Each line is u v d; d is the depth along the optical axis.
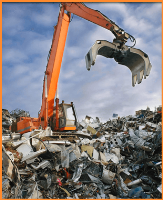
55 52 11.47
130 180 7.98
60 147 8.47
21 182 6.17
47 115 11.67
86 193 6.76
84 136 12.30
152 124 13.64
